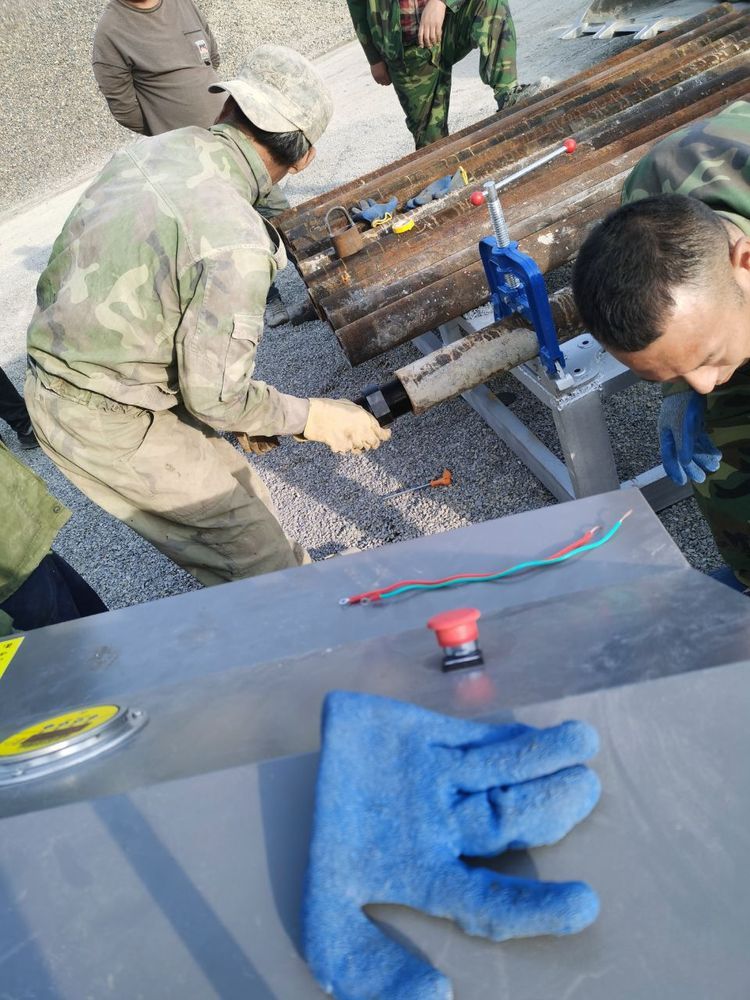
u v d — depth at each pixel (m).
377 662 0.88
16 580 1.98
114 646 1.13
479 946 0.60
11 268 8.00
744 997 0.56
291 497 3.28
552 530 1.07
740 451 1.70
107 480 2.13
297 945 0.63
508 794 0.63
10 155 11.55
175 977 0.63
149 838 0.70
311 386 3.95
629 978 0.57
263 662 0.98
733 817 0.62
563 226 2.55
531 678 0.75
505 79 4.46
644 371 1.33
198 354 1.84
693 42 3.57
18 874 0.71
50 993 0.64
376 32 4.59
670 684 0.69
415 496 3.01
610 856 0.63
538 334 2.03
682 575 0.90
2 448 2.00
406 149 6.20
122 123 4.69
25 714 1.02
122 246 1.84
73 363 1.96
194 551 2.30
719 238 1.24
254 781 0.71
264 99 1.95
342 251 2.82
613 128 3.00
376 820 0.65
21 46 12.31
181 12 4.39
